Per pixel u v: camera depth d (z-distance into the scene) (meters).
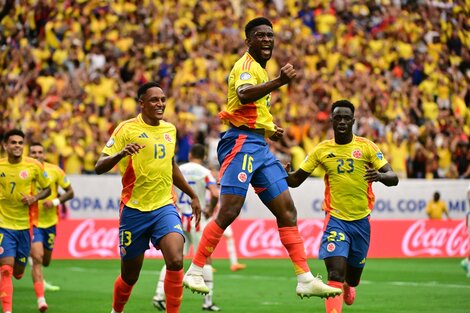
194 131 70.88
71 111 70.50
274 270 55.41
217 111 75.44
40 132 67.44
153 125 25.72
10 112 69.50
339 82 79.69
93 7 78.31
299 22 86.00
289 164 28.83
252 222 64.69
